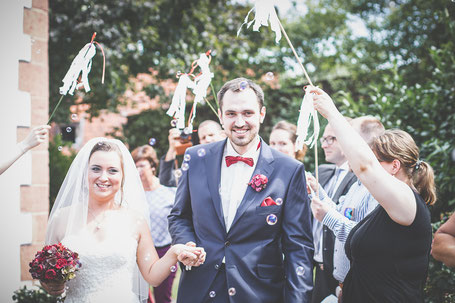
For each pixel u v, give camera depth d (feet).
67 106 25.02
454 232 7.57
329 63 40.60
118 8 23.48
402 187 6.45
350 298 7.22
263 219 7.52
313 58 40.98
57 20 22.44
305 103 7.43
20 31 11.37
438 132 14.52
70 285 7.65
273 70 33.35
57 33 22.61
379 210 6.87
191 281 7.66
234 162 7.91
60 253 7.23
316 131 7.55
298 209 7.70
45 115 12.05
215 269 7.50
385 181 6.28
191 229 8.03
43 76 11.98
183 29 25.88
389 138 7.13
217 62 28.19
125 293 7.74
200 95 7.34
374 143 7.27
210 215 7.70
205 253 7.20
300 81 34.04
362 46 40.11
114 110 27.61
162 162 13.10
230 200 7.85
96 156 8.01
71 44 23.22
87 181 8.09
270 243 7.59
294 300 7.00
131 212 8.38
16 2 11.27
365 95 35.42
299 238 7.54
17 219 11.09
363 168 6.31
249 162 7.85
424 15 31.86
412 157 7.00
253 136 7.53
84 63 7.41
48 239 8.09
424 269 6.74
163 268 7.70
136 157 12.71
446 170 12.81
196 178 8.05
